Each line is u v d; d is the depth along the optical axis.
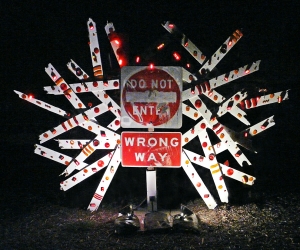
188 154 4.30
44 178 5.63
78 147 4.41
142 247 3.55
